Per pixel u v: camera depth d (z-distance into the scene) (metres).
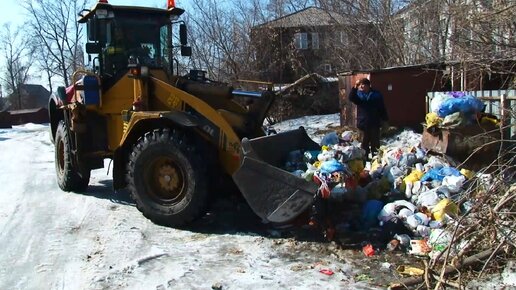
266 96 6.43
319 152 5.97
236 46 19.59
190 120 5.52
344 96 14.75
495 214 3.69
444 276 3.84
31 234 5.64
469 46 7.63
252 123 6.36
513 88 7.22
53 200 7.18
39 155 12.69
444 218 4.77
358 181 5.68
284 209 5.01
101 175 9.04
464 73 8.34
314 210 5.28
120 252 4.95
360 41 17.44
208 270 4.43
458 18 7.71
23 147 14.94
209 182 5.52
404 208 5.10
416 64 13.73
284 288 4.03
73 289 4.17
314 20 20.36
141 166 5.75
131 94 6.51
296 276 4.25
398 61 15.89
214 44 19.31
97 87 6.60
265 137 5.71
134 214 6.29
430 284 3.80
